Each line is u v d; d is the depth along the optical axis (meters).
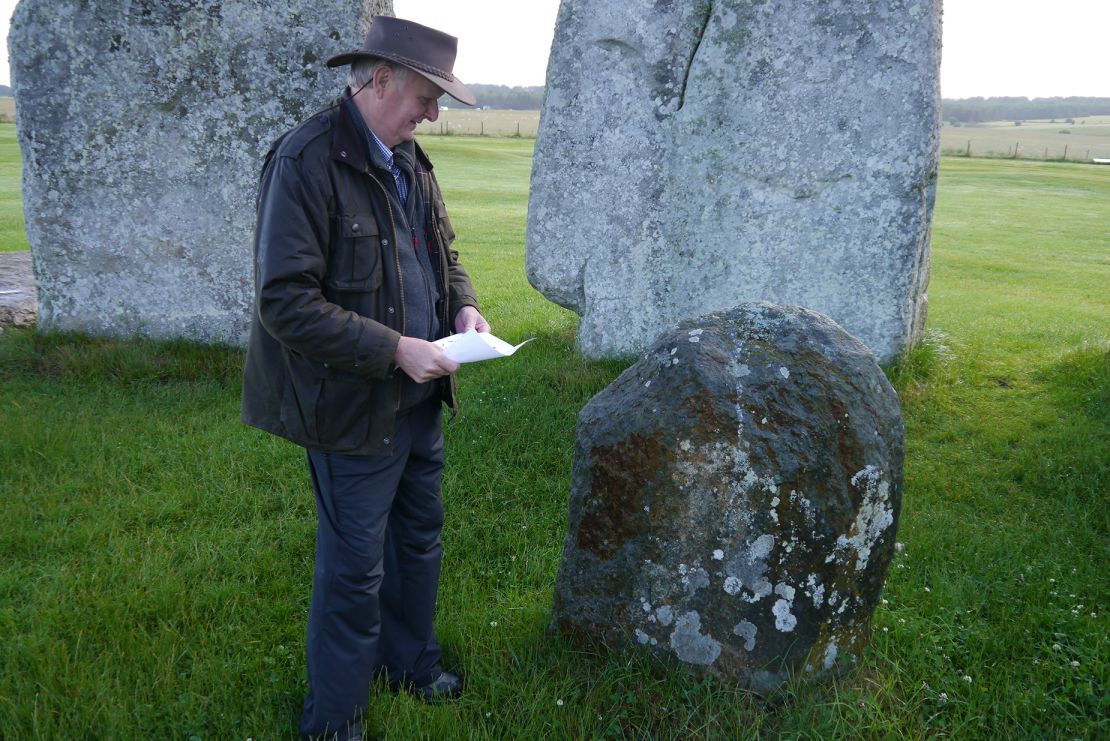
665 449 2.67
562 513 4.22
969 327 7.92
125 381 5.89
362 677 2.58
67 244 6.38
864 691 2.80
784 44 5.83
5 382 5.69
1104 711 2.74
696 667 2.81
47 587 3.39
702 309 6.48
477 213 17.97
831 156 5.95
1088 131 104.06
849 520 2.64
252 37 6.13
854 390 2.63
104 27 6.00
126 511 4.05
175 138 6.26
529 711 2.70
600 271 6.57
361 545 2.47
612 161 6.34
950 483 4.65
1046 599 3.38
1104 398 5.64
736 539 2.69
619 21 6.06
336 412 2.35
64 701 2.68
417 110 2.36
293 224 2.19
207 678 2.85
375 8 6.41
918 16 5.61
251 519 4.10
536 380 6.04
